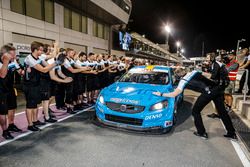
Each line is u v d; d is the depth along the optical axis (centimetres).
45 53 405
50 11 1382
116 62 829
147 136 350
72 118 449
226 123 357
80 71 488
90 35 1953
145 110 337
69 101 489
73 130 370
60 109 529
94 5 1633
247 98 602
